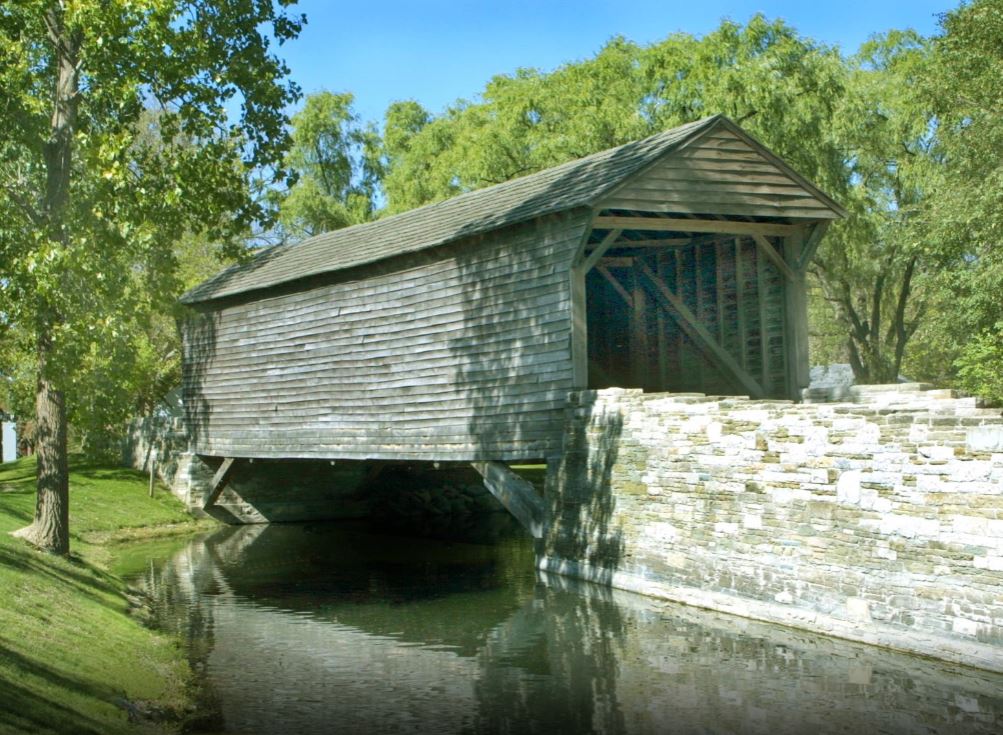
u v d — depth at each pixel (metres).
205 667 12.12
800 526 13.34
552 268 17.62
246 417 26.58
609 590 16.48
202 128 18.33
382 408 21.80
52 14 17.08
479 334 19.31
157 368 33.56
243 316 26.84
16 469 32.09
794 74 32.22
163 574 19.80
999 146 25.38
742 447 14.28
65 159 17.14
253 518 29.77
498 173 36.31
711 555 14.73
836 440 12.87
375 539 25.77
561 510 17.84
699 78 31.97
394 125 51.84
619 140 33.09
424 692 10.90
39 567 14.59
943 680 10.84
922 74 27.81
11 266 15.91
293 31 19.19
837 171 32.88
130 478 30.66
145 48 16.56
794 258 19.08
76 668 9.97
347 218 51.09
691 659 12.03
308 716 10.00
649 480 15.95
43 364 16.36
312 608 16.06
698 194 17.48
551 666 11.91
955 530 11.35
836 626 12.71
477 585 17.91
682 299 22.09
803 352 18.77
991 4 25.61
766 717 9.72
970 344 25.16
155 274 18.64
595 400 17.00
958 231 26.27
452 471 33.59
